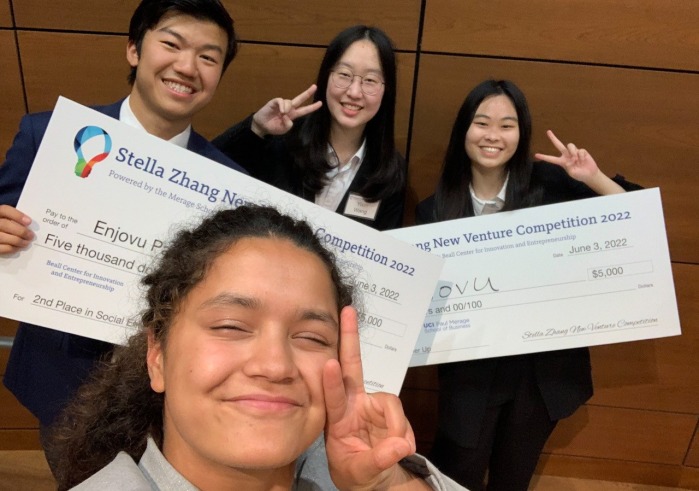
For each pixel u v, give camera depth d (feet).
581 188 5.23
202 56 3.92
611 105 5.72
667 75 5.60
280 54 5.65
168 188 3.72
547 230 4.71
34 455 6.98
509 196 4.96
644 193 4.65
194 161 3.75
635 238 4.70
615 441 7.14
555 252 4.73
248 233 2.44
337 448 2.40
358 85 4.83
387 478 2.60
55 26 5.48
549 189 5.24
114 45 5.57
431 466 2.74
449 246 4.72
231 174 3.81
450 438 5.37
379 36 4.87
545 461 7.35
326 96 5.09
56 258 3.57
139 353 2.69
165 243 3.45
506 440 5.65
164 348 2.34
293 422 2.12
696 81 5.61
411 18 5.49
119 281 3.68
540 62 5.60
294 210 3.86
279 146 5.46
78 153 3.55
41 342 4.15
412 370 6.93
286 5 5.49
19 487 6.50
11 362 4.28
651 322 4.78
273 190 3.86
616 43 5.51
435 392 7.00
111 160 3.61
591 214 4.68
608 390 6.91
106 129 3.58
